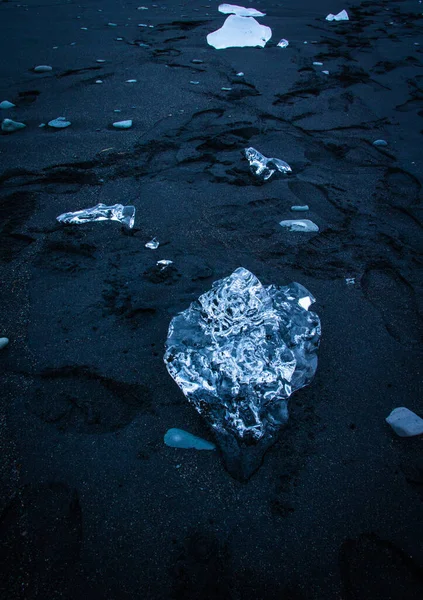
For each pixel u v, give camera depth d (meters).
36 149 2.18
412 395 1.26
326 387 1.26
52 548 0.97
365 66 3.69
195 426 1.16
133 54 3.54
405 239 1.81
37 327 1.37
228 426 1.12
